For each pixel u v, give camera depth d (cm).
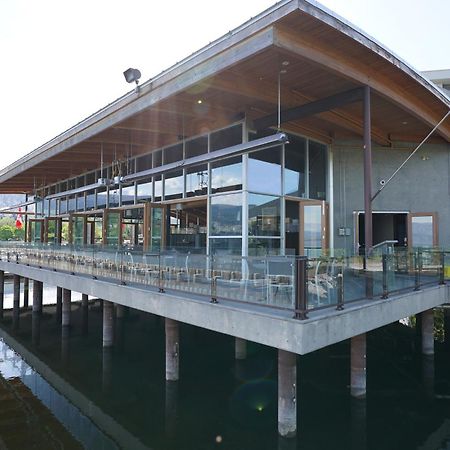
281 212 1050
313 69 745
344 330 536
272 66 736
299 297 486
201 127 1104
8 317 1583
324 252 699
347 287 580
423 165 1272
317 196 1173
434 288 816
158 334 1231
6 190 2548
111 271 920
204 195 1089
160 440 609
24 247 1500
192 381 834
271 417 670
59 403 777
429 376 845
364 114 805
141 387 826
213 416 679
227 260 607
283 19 592
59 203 2069
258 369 897
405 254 756
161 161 1295
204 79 722
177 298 668
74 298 1905
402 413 671
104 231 1548
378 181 1242
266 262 538
